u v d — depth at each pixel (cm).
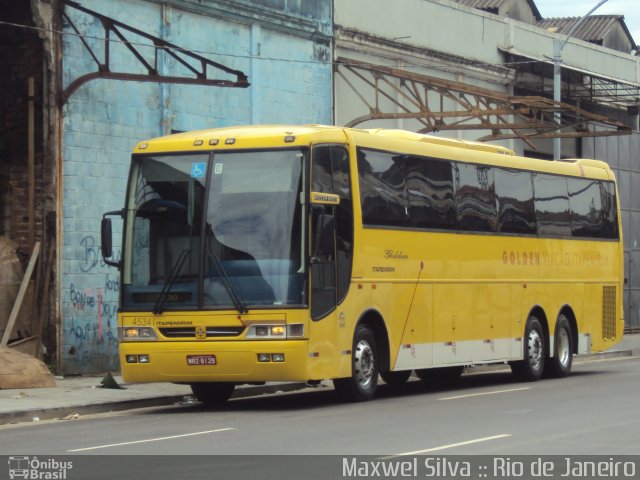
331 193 1836
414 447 1307
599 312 2711
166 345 1788
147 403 1978
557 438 1379
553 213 2539
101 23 2455
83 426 1656
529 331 2419
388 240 1980
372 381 1944
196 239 1795
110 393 2058
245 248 1777
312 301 1767
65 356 2353
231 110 2806
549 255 2508
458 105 3709
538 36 4128
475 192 2261
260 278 1762
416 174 2083
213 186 1809
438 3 3628
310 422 1605
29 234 2336
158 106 2595
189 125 2678
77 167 2391
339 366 1839
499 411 1719
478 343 2242
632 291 4625
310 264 1761
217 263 1780
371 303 1923
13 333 2283
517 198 2405
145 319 1803
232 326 1761
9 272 2298
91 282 2414
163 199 1828
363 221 1912
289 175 1784
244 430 1521
